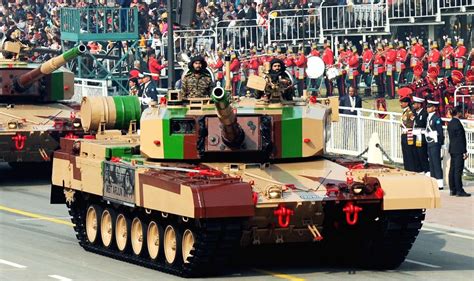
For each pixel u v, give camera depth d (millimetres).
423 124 45500
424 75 69188
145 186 30953
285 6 77375
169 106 33031
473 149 47938
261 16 76875
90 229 34844
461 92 59406
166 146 32500
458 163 43281
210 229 29078
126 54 69812
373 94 72125
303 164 32844
